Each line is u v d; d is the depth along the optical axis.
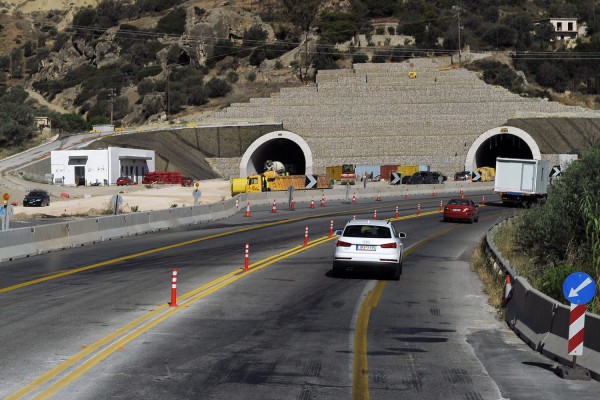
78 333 19.55
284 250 42.88
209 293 27.00
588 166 37.72
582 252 33.88
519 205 85.62
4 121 156.62
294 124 162.75
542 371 16.62
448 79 178.62
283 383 15.03
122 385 14.59
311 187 106.94
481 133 159.62
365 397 14.13
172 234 52.38
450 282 32.59
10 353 17.17
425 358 17.75
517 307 22.19
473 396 14.44
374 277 33.22
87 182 125.19
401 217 70.62
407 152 155.62
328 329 21.08
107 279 30.14
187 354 17.44
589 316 17.00
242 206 78.94
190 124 164.25
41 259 37.31
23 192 100.94
